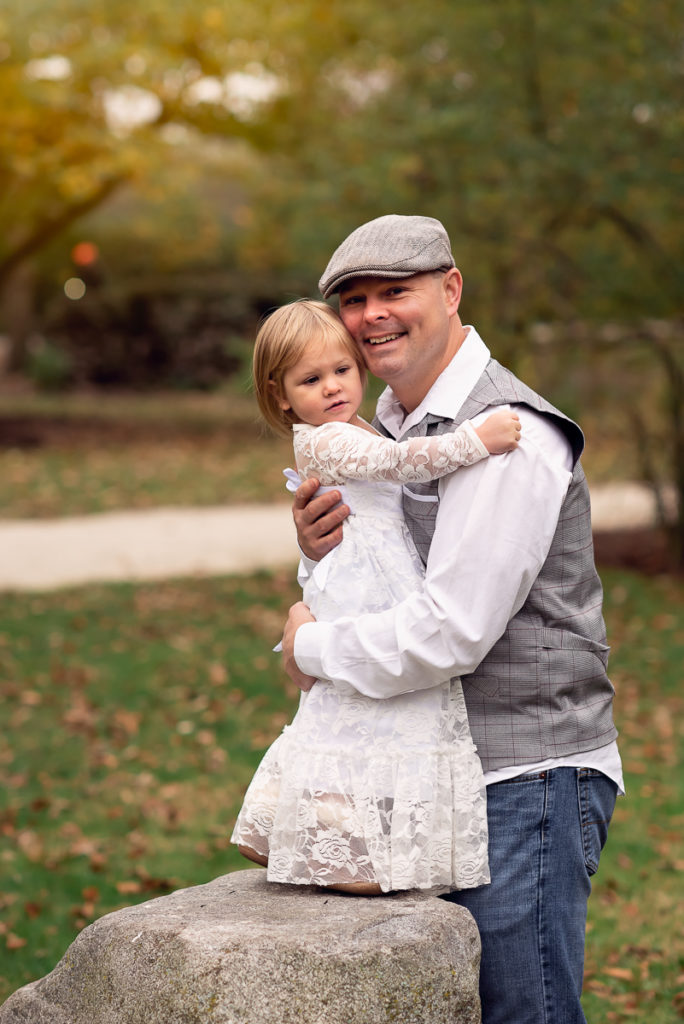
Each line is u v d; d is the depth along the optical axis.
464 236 10.60
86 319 27.48
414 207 10.65
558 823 2.39
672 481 11.16
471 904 2.40
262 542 11.88
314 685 2.46
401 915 2.27
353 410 2.55
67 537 11.96
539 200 10.20
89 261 24.84
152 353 27.72
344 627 2.37
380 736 2.37
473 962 2.26
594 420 11.66
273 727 6.98
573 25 9.66
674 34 9.44
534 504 2.30
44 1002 2.34
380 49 11.12
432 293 2.43
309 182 12.49
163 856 5.25
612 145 9.59
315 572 2.49
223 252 27.31
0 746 6.58
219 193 27.44
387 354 2.46
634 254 10.88
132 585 10.09
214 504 13.92
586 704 2.47
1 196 18.27
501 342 10.45
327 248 11.30
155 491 14.61
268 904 2.40
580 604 2.47
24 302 28.19
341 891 2.42
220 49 15.96
